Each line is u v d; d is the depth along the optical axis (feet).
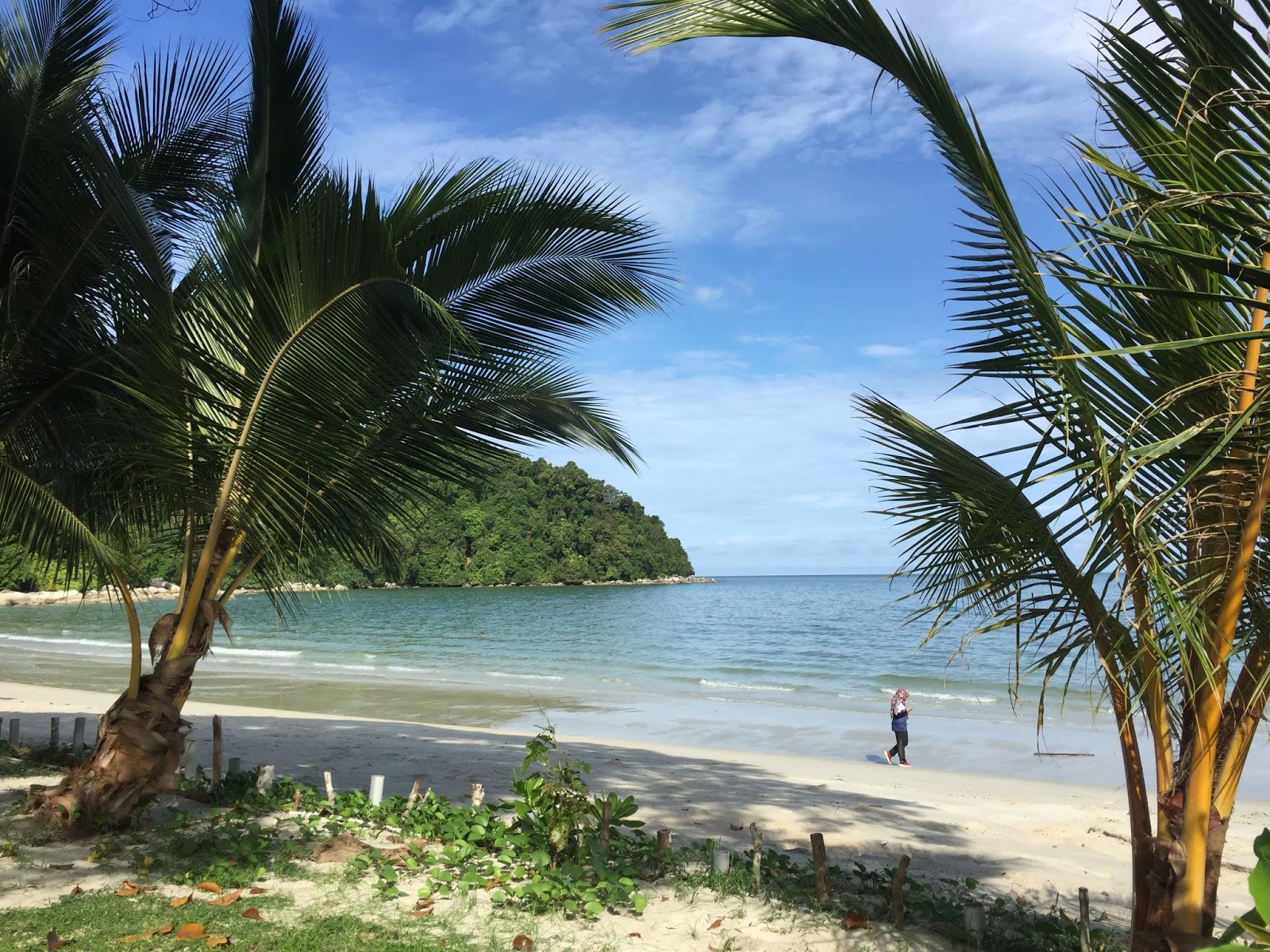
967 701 78.79
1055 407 10.85
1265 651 10.44
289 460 19.60
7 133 21.09
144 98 25.09
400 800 24.59
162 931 14.78
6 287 22.36
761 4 11.23
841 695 83.51
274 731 46.50
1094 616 11.34
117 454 20.89
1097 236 10.26
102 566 20.92
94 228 21.29
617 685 91.04
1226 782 10.66
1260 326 10.38
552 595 328.29
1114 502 9.52
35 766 29.73
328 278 17.98
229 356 20.79
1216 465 10.41
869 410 12.88
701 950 15.55
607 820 20.98
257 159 23.40
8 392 22.50
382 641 152.97
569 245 23.02
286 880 18.17
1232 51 8.64
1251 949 7.92
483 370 22.88
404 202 23.49
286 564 22.40
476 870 19.27
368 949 14.57
